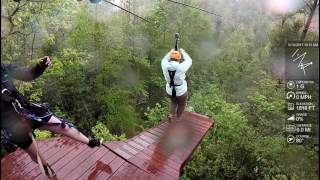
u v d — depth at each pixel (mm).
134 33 14914
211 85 15219
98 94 13508
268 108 10328
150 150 4871
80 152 4609
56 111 12148
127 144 4977
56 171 4172
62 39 12570
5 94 2959
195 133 5359
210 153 8352
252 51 20891
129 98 15750
